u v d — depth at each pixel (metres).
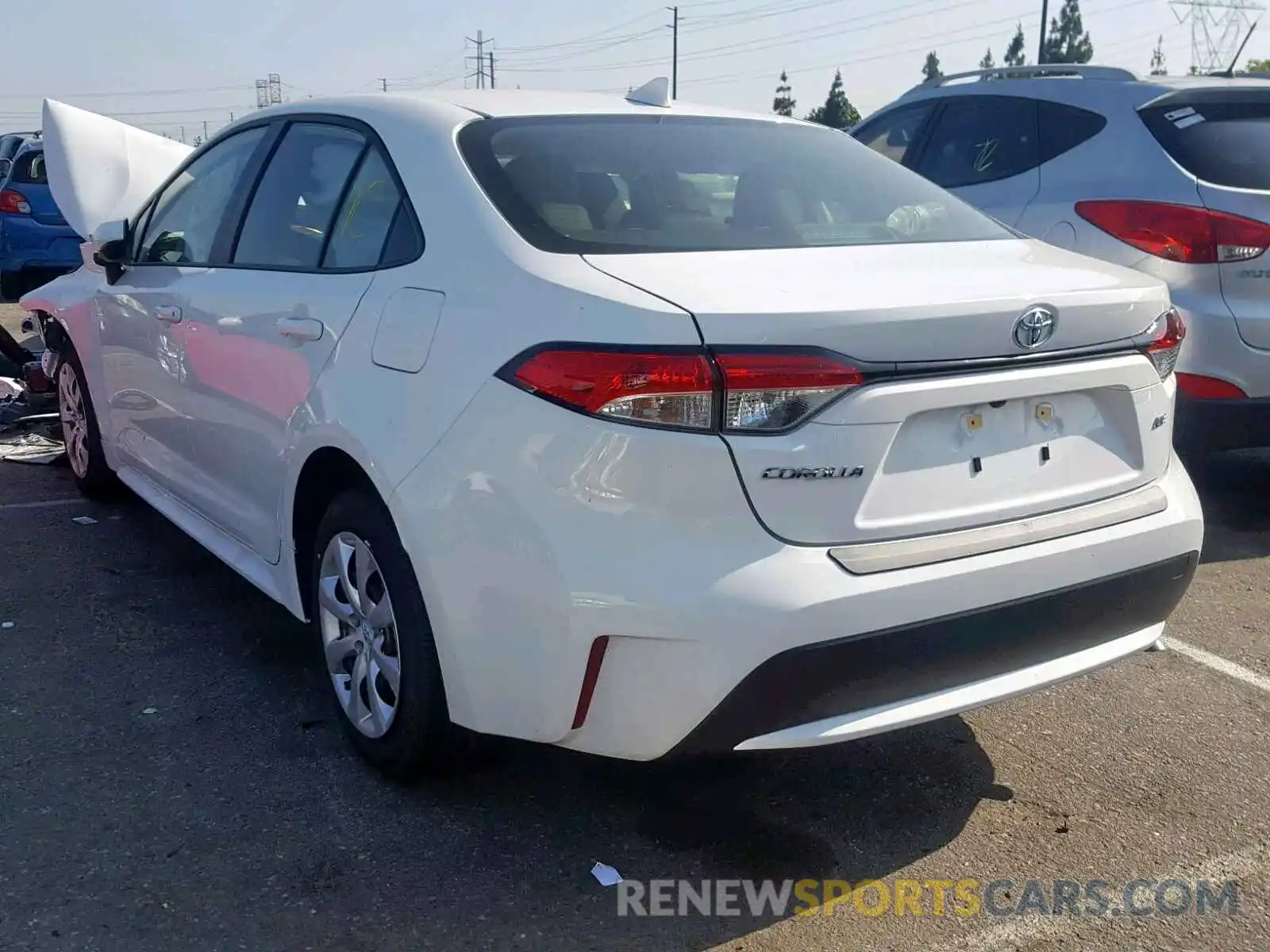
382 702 3.08
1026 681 2.71
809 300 2.46
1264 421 4.71
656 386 2.35
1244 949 2.56
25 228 12.11
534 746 3.33
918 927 2.61
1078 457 2.84
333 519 3.16
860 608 2.42
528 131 3.23
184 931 2.52
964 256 2.99
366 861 2.79
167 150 6.23
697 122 3.56
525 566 2.50
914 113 6.43
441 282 2.82
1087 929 2.61
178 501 4.38
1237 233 4.60
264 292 3.49
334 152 3.53
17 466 6.25
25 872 2.70
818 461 2.40
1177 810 3.10
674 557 2.37
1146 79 5.23
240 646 3.98
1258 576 4.83
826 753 3.37
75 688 3.64
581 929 2.58
